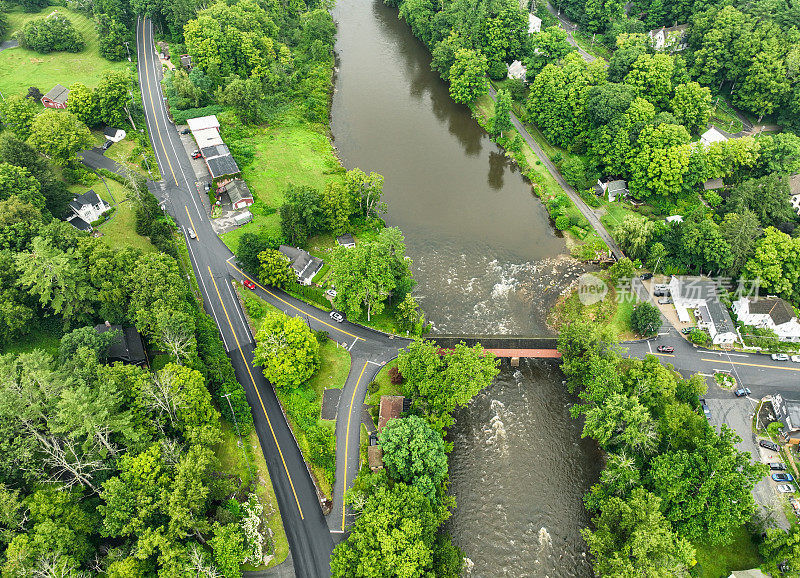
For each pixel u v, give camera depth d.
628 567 82.19
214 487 92.06
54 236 120.19
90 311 116.88
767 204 145.00
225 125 186.00
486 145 196.25
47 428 90.50
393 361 123.44
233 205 156.38
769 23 184.50
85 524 82.88
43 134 148.00
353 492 97.44
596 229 158.62
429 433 100.50
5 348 113.19
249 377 119.69
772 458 107.31
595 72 182.25
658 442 100.94
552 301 141.50
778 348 125.94
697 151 157.75
